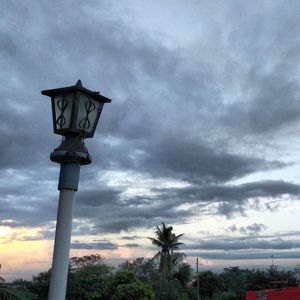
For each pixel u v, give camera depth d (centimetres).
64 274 374
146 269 6800
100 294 4825
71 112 393
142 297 4612
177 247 5850
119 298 4597
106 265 5544
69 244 384
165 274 6166
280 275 6228
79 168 398
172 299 5831
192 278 6788
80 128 395
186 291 6350
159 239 5809
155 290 5931
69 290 4816
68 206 388
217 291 6456
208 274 6606
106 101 422
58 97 403
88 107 402
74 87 391
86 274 5234
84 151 397
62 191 392
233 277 6988
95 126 412
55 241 383
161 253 5812
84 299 4834
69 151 390
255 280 6247
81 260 5681
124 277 4828
